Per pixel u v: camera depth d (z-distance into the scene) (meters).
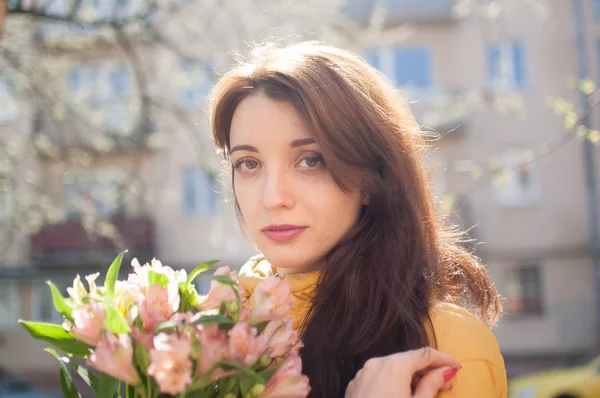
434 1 15.28
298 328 1.32
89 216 7.53
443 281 1.33
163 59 7.85
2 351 15.52
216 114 1.34
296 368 1.00
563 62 14.91
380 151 1.30
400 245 1.29
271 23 7.48
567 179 15.06
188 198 15.45
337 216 1.26
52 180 9.44
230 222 10.94
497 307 1.47
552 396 7.64
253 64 1.32
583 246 15.01
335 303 1.27
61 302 1.03
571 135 4.62
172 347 0.89
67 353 1.03
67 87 7.66
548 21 14.96
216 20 7.49
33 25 6.44
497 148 14.92
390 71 15.51
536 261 15.19
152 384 0.94
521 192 15.27
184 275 1.06
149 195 8.09
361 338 1.24
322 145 1.23
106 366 0.93
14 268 15.45
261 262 1.51
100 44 6.81
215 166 6.82
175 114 7.06
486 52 15.16
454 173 14.92
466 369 1.14
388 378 1.05
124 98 7.60
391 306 1.24
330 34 7.19
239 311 1.00
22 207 7.29
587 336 14.96
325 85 1.25
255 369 1.00
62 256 15.37
